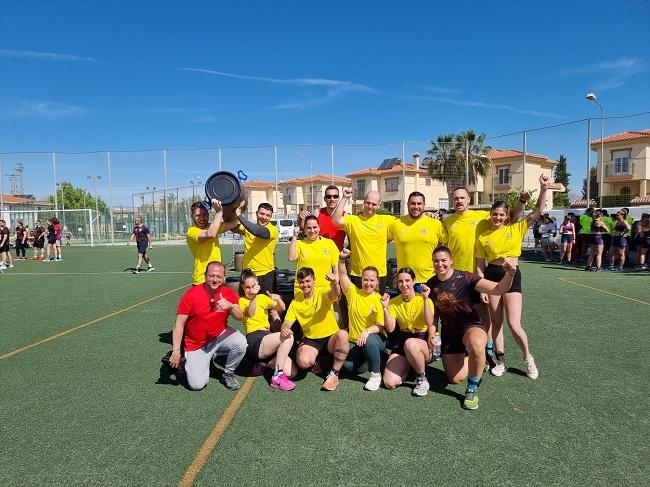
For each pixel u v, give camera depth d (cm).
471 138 3006
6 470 257
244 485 240
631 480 242
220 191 451
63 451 278
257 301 430
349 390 376
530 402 344
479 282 349
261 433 299
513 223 415
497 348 405
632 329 548
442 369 428
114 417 325
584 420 313
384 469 254
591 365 424
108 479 247
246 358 455
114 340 530
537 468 254
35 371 424
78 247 2458
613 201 1503
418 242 437
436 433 296
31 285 994
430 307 362
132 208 3039
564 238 1327
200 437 294
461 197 432
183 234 2703
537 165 2172
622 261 1136
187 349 385
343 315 453
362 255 461
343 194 464
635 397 351
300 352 392
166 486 240
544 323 580
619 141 2175
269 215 497
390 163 2991
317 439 290
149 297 828
